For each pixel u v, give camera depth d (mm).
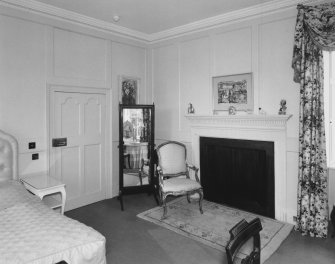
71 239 1805
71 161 3838
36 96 3416
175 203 4020
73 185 3873
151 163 4176
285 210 3346
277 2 3264
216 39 3908
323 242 2850
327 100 3230
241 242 1126
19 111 3275
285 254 2617
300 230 3049
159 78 4672
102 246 1884
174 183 3531
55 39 3570
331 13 2756
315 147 2949
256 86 3543
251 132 3576
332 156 3258
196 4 3391
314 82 2943
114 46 4273
